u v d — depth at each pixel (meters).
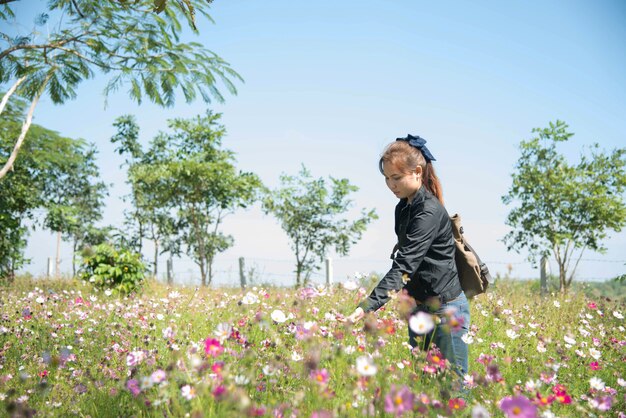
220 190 15.37
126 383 2.45
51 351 3.92
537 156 12.50
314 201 14.50
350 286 2.81
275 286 11.62
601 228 11.69
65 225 16.44
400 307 2.42
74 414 2.51
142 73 9.17
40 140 14.48
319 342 2.60
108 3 8.22
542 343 3.79
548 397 2.47
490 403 2.42
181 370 2.30
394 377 2.40
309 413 2.13
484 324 5.45
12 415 2.20
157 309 5.93
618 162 11.85
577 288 11.14
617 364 4.20
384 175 2.79
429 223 2.68
